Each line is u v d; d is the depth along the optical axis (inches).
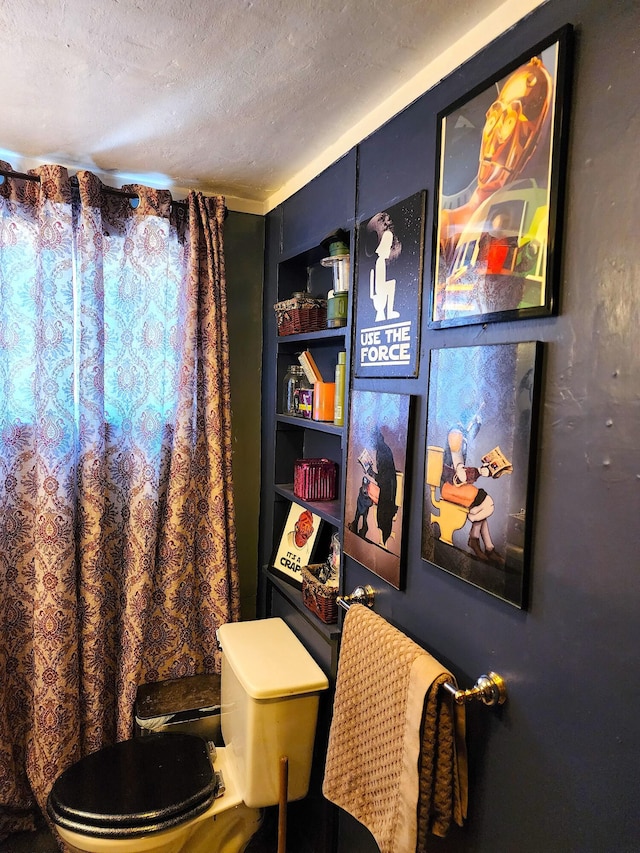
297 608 68.5
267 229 84.3
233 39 42.4
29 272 68.8
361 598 54.7
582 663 31.0
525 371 34.3
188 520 77.1
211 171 71.8
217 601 78.5
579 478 31.2
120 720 72.9
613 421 29.2
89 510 70.4
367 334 54.9
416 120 47.1
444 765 38.3
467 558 39.8
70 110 54.9
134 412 73.6
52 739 68.4
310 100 51.9
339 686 49.5
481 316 38.4
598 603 30.0
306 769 60.2
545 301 32.8
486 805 38.6
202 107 53.8
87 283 68.4
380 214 52.2
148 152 65.4
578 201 31.1
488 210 37.6
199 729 70.4
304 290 80.4
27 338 69.4
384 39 41.8
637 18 27.8
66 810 52.7
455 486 41.1
